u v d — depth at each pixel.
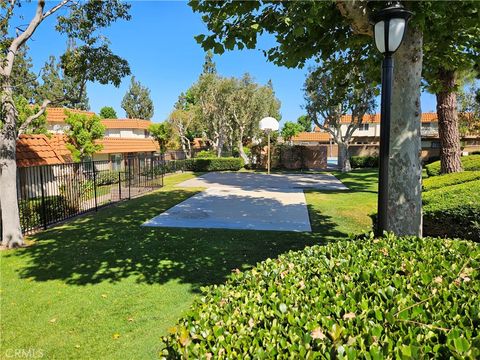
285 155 26.62
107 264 5.37
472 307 1.52
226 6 3.77
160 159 17.11
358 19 3.73
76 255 5.85
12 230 6.46
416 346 1.22
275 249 6.07
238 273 2.34
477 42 5.30
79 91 7.92
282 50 4.87
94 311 3.86
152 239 6.76
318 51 5.18
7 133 6.47
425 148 29.02
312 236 6.99
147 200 11.92
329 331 1.43
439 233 5.13
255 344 1.39
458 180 7.41
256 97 26.16
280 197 12.49
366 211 9.50
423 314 1.52
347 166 23.34
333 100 6.88
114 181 15.62
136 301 4.09
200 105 28.70
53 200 8.69
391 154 3.95
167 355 1.51
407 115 3.85
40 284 4.64
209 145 36.16
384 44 2.94
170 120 30.47
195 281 4.66
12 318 3.73
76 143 16.19
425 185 7.60
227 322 1.58
